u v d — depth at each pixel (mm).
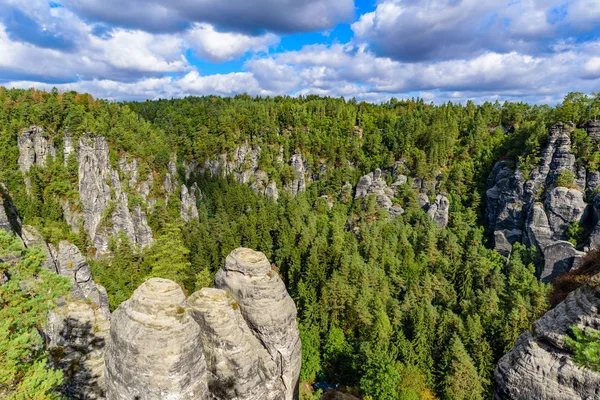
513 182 103875
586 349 14039
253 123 162000
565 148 94875
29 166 96312
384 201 122312
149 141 126750
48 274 19219
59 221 85750
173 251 53844
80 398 23766
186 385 17094
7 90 120250
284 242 90375
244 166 150625
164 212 103688
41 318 18438
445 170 127812
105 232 90375
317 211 128750
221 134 160750
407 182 128750
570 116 99500
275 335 23000
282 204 132125
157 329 16844
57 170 93250
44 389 15750
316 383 54625
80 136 95812
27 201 85562
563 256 85188
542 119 121812
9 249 18062
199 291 22297
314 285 70188
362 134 164375
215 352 20344
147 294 17859
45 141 99625
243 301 23328
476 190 118312
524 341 23141
